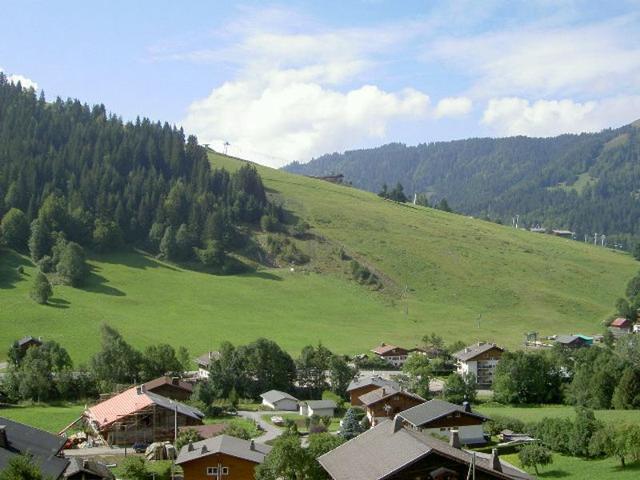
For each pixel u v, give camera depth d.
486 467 51.78
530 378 130.50
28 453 53.22
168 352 135.62
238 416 112.75
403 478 49.78
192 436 85.75
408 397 104.75
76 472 62.94
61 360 127.81
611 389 123.00
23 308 181.62
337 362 135.00
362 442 57.09
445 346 180.12
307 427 104.62
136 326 181.38
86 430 96.81
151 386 115.44
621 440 79.31
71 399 120.62
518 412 116.81
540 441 90.00
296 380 134.75
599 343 187.88
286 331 191.75
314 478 61.53
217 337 179.62
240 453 69.56
